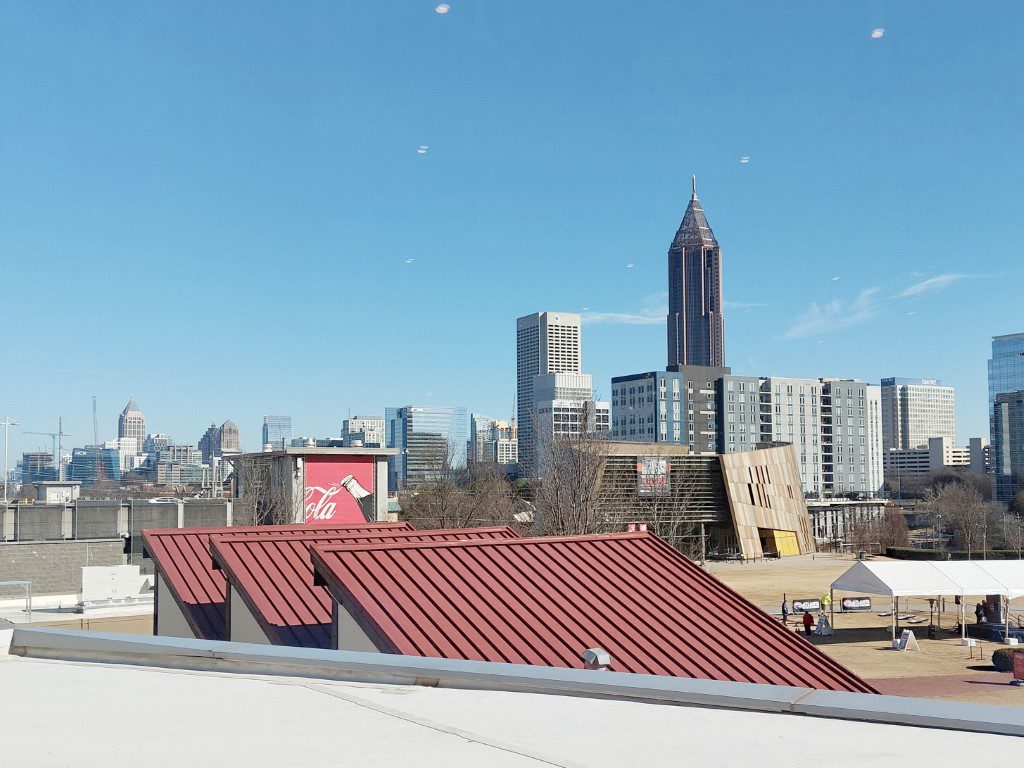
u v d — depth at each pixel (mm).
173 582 20172
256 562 18734
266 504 66625
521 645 14289
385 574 15578
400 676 8461
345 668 8742
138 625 41312
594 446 60312
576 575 17312
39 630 11352
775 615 53906
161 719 7289
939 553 107500
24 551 52938
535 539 18359
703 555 94938
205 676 9273
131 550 62062
